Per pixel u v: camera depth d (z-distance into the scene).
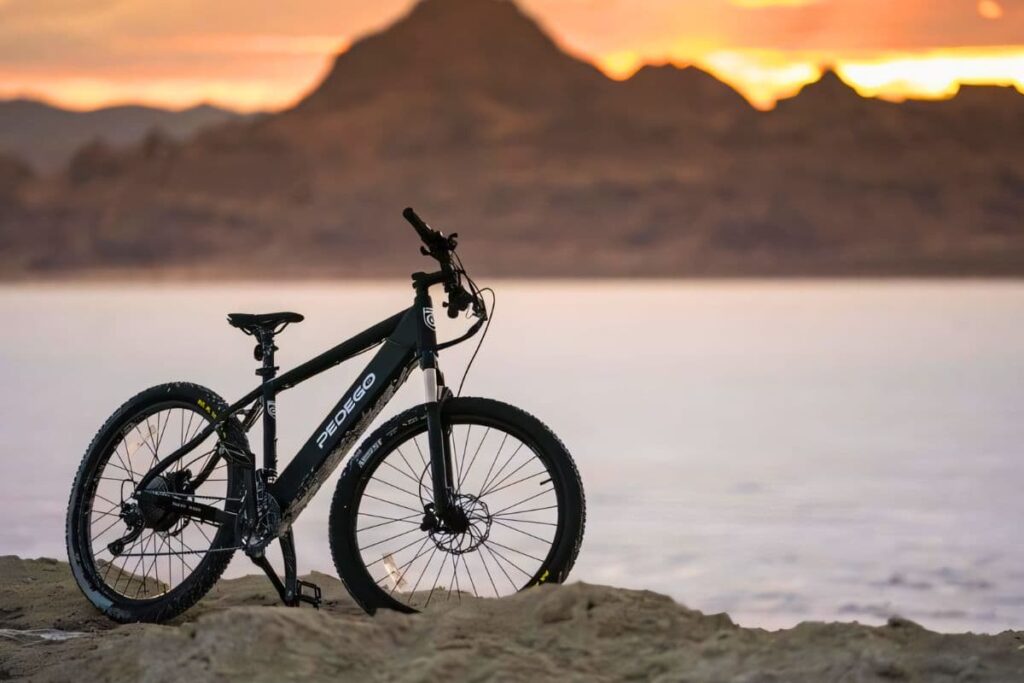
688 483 40.69
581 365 97.38
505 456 29.05
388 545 15.33
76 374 80.44
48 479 37.31
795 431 56.84
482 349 116.81
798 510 35.06
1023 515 34.12
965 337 144.75
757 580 25.56
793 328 165.12
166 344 116.56
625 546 29.36
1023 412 65.31
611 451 49.38
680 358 111.25
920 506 35.81
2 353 105.06
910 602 23.66
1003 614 22.38
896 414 64.88
